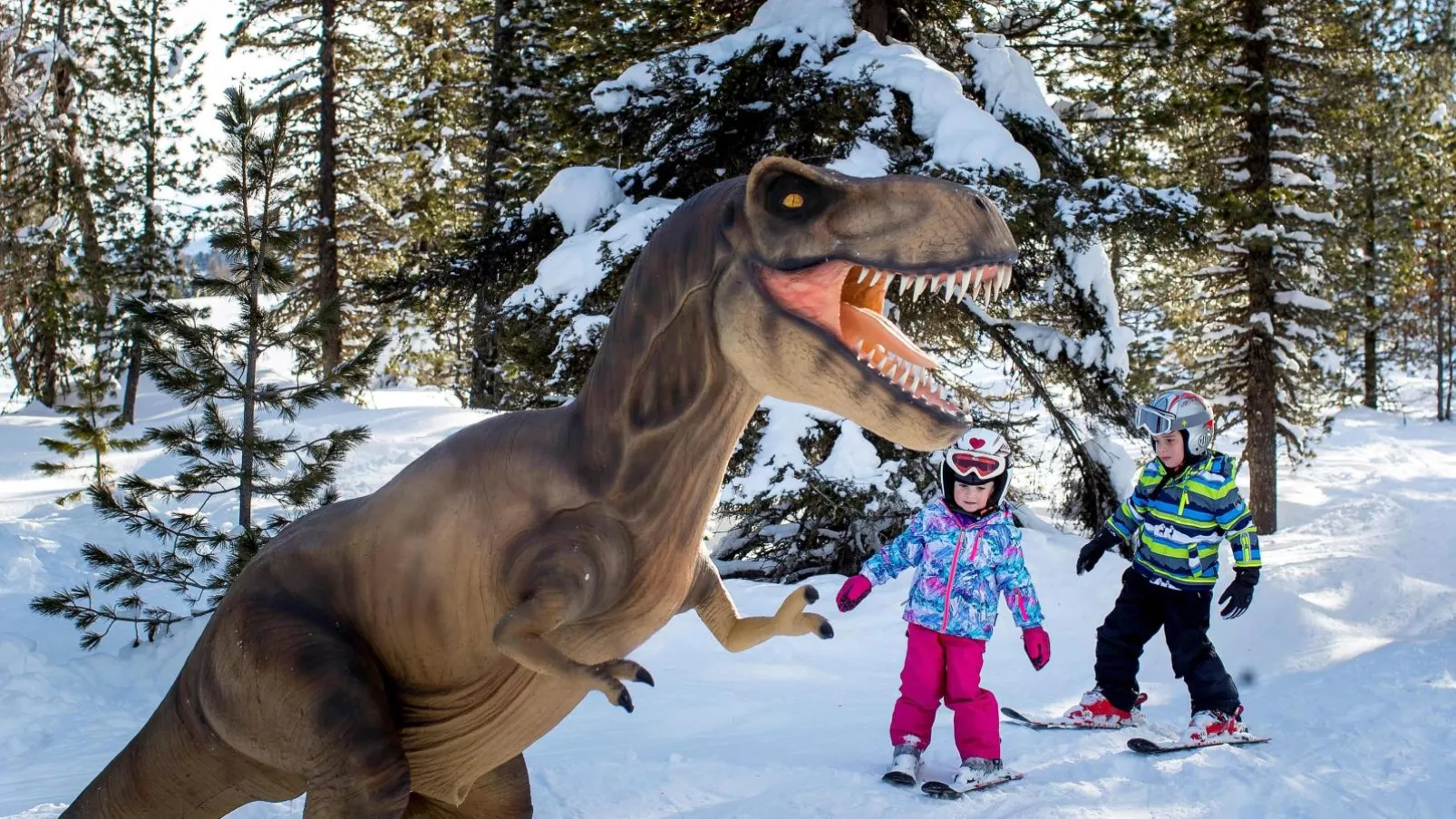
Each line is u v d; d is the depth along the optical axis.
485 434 3.42
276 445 10.36
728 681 8.63
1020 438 16.83
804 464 13.44
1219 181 21.34
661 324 3.20
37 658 9.35
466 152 29.48
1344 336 25.92
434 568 3.34
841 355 2.98
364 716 3.26
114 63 31.69
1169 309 23.91
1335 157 22.16
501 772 3.99
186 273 30.88
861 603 10.73
